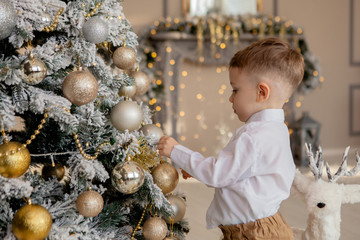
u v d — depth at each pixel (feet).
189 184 10.32
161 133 4.12
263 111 3.60
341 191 4.58
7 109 2.83
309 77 14.32
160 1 13.79
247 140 3.43
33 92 2.99
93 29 3.19
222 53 13.56
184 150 3.64
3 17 2.63
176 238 4.08
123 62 3.70
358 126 15.87
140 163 3.70
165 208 3.62
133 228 4.04
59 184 3.72
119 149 3.51
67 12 3.24
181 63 14.19
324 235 4.49
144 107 4.24
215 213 3.65
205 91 14.55
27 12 2.88
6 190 2.65
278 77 3.55
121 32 3.76
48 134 3.65
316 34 15.28
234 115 14.85
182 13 13.96
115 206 3.84
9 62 2.85
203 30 13.16
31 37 2.93
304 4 15.06
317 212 4.51
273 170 3.42
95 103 3.63
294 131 13.08
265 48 3.61
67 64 3.30
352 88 15.70
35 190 3.32
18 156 2.72
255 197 3.39
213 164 3.44
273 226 3.42
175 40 13.19
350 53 15.62
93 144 3.63
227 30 13.32
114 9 3.64
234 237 3.51
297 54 3.67
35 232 2.74
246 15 13.80
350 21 15.55
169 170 3.80
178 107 13.41
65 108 2.91
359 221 7.43
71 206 3.23
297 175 4.74
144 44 12.91
